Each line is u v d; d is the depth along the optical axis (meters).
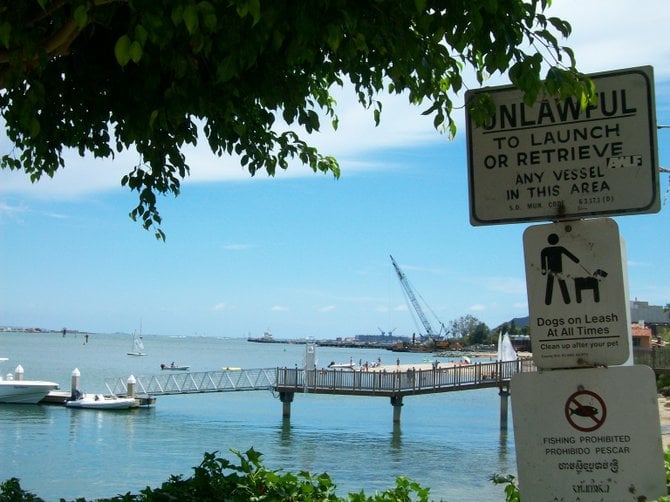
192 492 5.25
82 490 21.34
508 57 4.59
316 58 6.70
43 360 123.62
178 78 6.37
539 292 3.39
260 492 5.15
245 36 4.98
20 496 6.50
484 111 3.64
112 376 81.75
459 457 30.45
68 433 34.81
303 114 7.31
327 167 9.00
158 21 4.56
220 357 180.12
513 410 3.31
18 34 5.45
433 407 55.84
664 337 86.12
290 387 43.12
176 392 47.25
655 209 3.35
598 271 3.33
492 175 3.61
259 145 8.73
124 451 29.62
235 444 33.03
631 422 3.17
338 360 177.25
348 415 47.66
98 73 7.29
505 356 52.19
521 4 4.57
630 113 3.42
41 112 7.65
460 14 4.67
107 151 8.38
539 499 3.23
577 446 3.21
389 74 6.36
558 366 3.31
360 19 5.30
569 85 3.47
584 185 3.46
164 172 8.88
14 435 33.75
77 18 4.71
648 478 3.12
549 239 3.42
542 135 3.56
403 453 31.48
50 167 8.64
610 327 3.28
